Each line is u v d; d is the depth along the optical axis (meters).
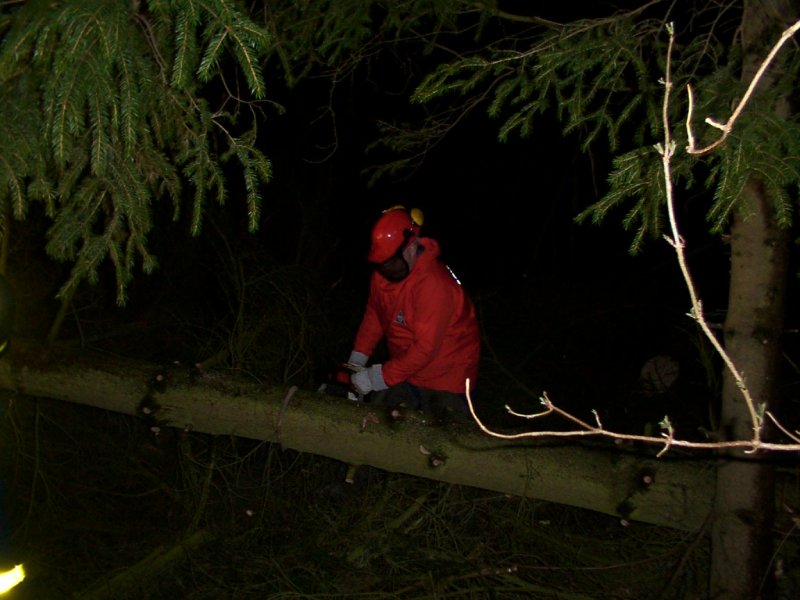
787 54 2.13
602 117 2.42
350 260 8.30
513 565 3.14
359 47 3.14
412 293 3.22
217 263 5.05
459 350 3.39
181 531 3.72
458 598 3.24
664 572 3.14
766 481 2.47
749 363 2.42
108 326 4.57
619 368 5.61
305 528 3.62
